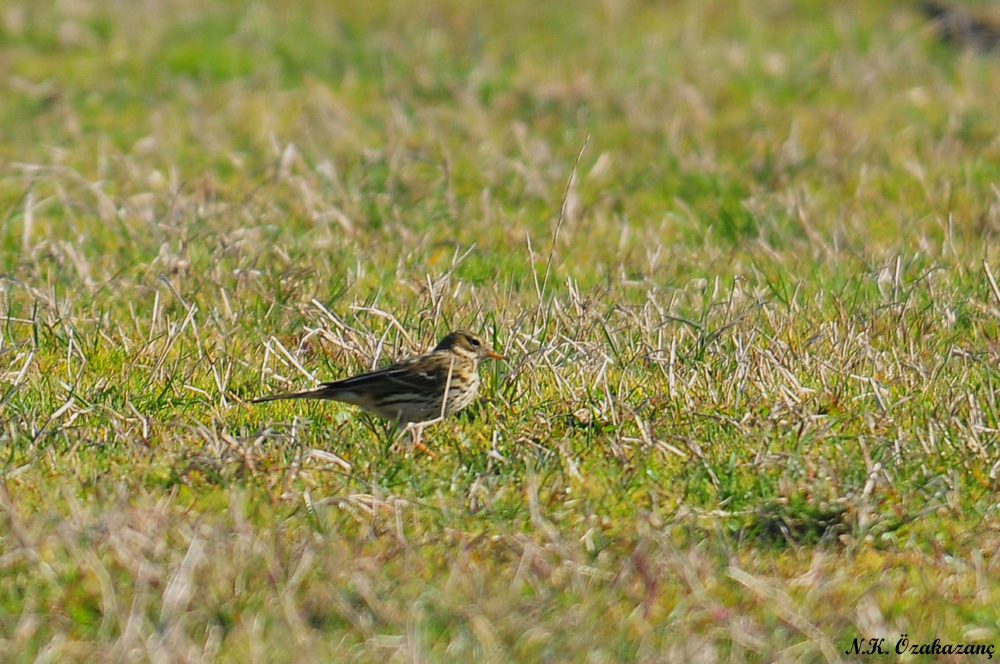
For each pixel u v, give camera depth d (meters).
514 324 13.80
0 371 12.73
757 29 31.47
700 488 10.73
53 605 8.90
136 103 25.03
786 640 8.80
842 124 23.14
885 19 32.81
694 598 9.12
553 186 20.52
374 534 9.81
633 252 17.48
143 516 9.69
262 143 22.20
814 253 17.31
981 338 13.90
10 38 29.02
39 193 19.81
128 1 32.56
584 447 11.38
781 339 13.65
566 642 8.64
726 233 18.55
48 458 10.76
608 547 9.82
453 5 33.97
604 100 24.70
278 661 8.35
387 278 16.17
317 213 18.36
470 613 8.83
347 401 11.93
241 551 9.27
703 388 12.43
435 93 25.56
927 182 20.22
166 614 8.63
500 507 10.32
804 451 11.18
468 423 12.20
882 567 9.74
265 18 31.22
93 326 14.20
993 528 10.20
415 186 19.83
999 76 27.20
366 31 30.98
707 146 22.11
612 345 13.32
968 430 11.39
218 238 17.02
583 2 34.28
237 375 12.95
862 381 12.46
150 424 11.47
